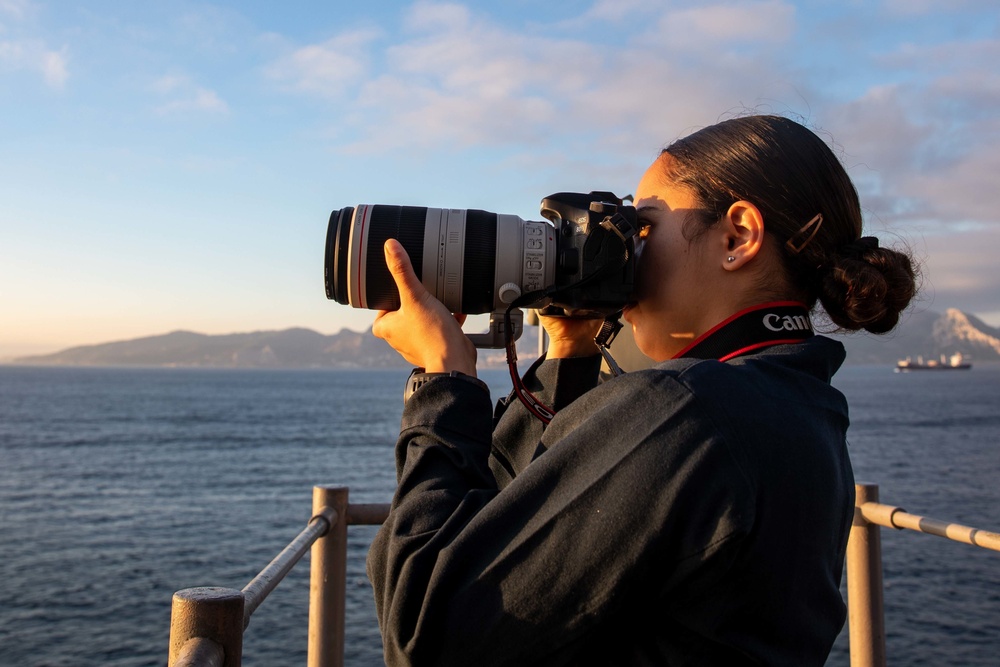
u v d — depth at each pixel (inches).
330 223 51.6
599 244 46.4
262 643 541.6
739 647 34.0
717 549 32.6
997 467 1536.7
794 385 38.7
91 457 1801.2
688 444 33.9
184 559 810.2
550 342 57.8
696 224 43.6
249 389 6240.2
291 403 4284.0
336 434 2474.2
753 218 41.9
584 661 36.4
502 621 34.5
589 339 56.3
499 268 49.5
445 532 36.9
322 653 77.1
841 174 44.3
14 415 3166.8
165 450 1967.3
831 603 37.5
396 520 39.2
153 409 3644.2
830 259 42.6
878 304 41.4
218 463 1710.1
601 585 33.7
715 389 35.3
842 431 40.5
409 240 49.7
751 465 33.8
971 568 752.3
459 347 45.7
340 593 78.3
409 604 35.8
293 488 1355.8
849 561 87.0
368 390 6171.3
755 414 35.2
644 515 33.4
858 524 86.0
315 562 78.3
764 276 42.9
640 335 48.2
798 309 42.9
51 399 4414.4
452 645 34.7
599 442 35.8
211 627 38.9
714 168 43.4
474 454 41.1
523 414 52.3
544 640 34.3
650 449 34.2
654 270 45.9
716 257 43.3
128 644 547.2
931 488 1272.1
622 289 46.1
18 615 609.6
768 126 44.0
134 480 1439.5
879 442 2032.5
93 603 644.7
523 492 35.9
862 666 85.6
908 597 654.5
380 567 39.7
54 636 561.6
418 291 46.9
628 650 36.2
